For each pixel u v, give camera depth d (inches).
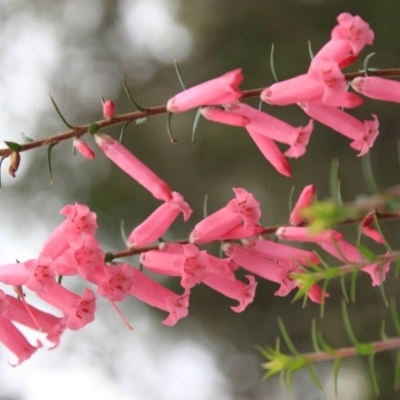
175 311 17.8
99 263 17.5
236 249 18.0
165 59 45.6
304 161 42.0
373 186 16.5
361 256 17.4
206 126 42.4
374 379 16.6
